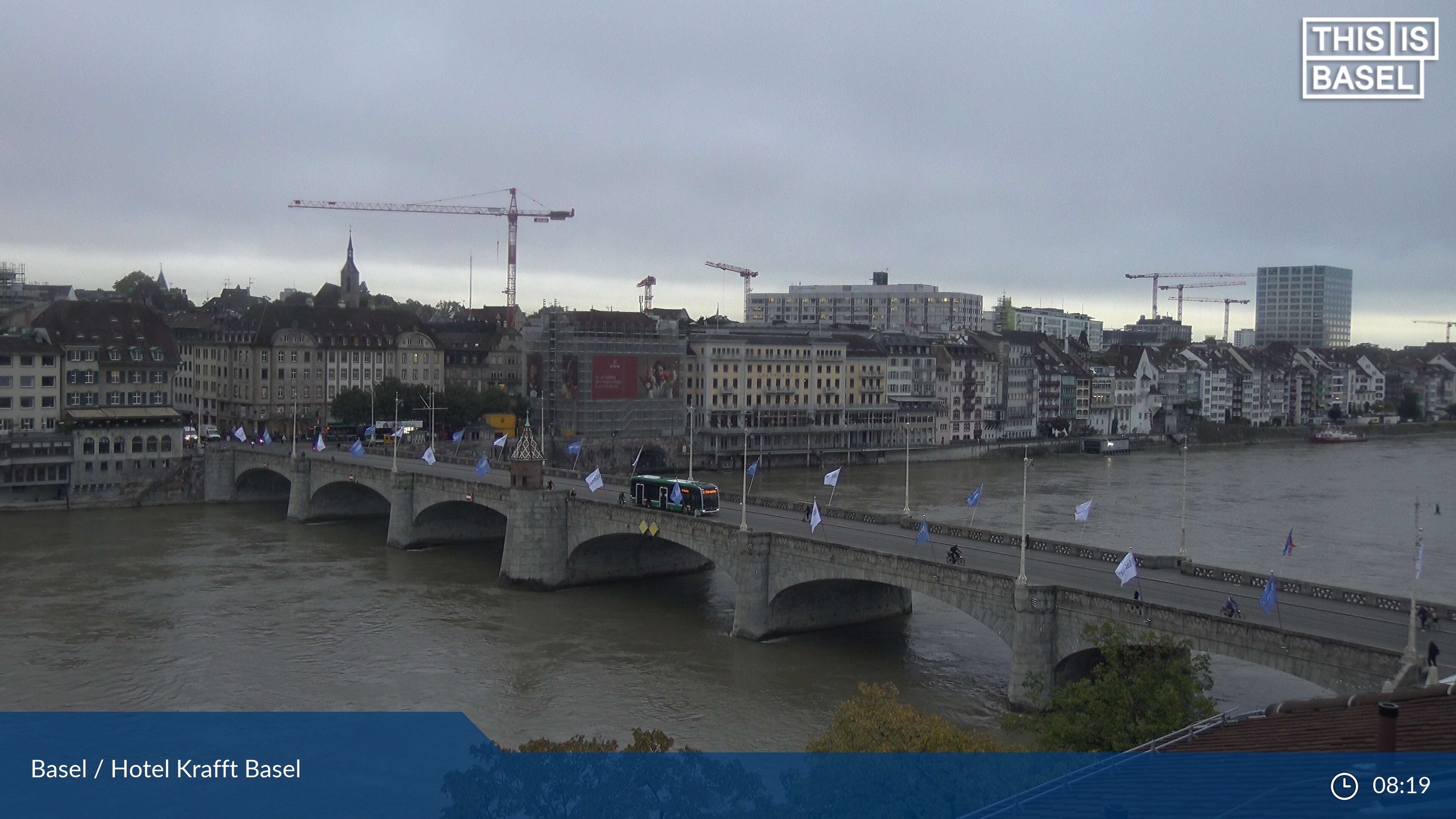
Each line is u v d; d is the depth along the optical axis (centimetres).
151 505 17525
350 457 17450
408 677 8494
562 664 8831
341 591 11338
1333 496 19138
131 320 19125
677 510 11188
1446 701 3300
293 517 16000
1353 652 5912
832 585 9900
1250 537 14512
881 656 9006
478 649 9231
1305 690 7731
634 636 9669
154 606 10544
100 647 9169
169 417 17750
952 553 8631
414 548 13888
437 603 10862
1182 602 7312
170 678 8419
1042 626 7312
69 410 17650
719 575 12544
